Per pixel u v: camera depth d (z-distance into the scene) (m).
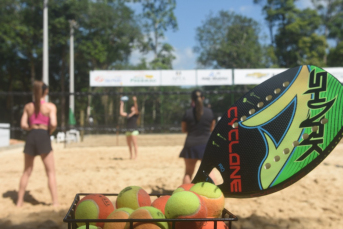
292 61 37.88
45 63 16.02
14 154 10.79
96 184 5.06
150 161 7.90
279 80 1.09
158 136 18.70
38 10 29.16
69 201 4.15
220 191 1.05
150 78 19.53
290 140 1.04
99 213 1.07
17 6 28.81
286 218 3.25
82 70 32.94
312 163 1.01
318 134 1.01
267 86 1.10
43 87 3.95
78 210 1.08
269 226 2.96
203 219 0.91
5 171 6.71
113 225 0.96
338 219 3.21
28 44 28.64
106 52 31.72
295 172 1.02
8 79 30.98
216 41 39.06
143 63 37.69
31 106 3.97
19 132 25.67
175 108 27.47
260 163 1.07
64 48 30.16
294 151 1.04
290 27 36.41
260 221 3.09
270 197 4.08
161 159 8.28
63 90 30.19
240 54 37.59
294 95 1.06
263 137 1.07
